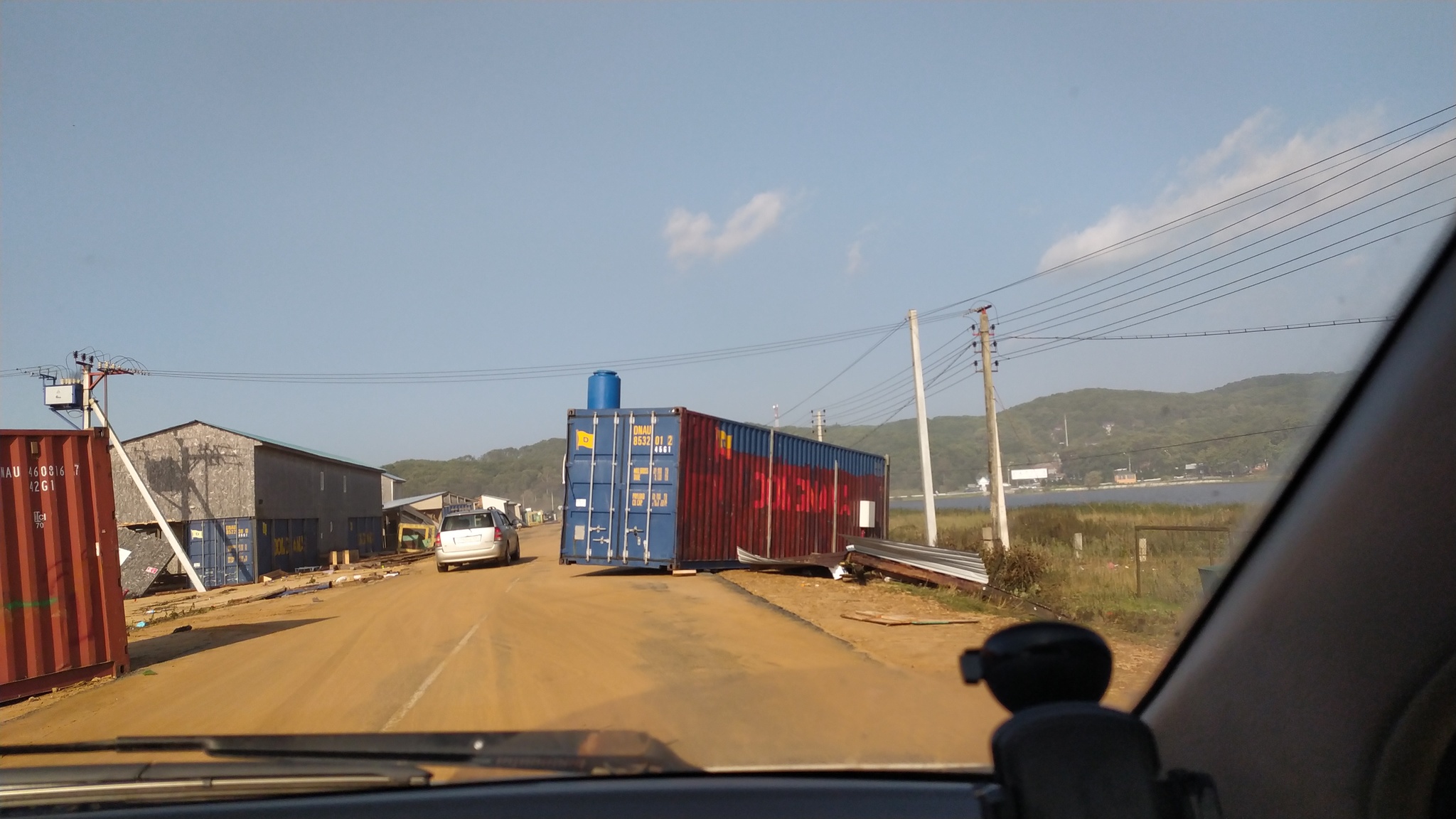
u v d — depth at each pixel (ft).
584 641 32.53
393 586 68.23
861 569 54.03
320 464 141.59
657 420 63.10
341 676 28.35
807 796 9.80
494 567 80.23
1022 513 107.14
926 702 14.70
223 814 9.78
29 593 30.07
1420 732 9.36
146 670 33.17
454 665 28.91
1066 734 7.14
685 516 61.98
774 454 73.15
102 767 11.01
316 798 10.16
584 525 64.13
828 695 15.53
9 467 30.22
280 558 122.52
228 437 113.60
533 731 11.99
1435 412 9.64
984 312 83.46
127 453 111.65
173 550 101.86
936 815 9.32
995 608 39.47
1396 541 9.73
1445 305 9.72
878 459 98.48
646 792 9.90
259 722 22.24
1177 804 7.50
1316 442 10.71
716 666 24.81
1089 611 35.01
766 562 62.03
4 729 24.17
